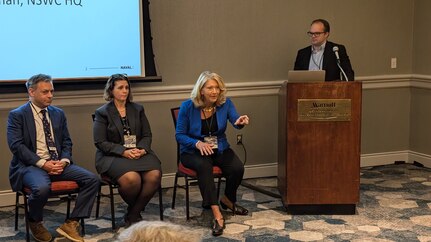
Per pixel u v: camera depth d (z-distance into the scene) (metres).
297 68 5.07
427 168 5.81
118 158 4.13
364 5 5.66
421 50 5.81
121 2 4.79
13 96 4.63
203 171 4.16
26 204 3.88
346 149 4.30
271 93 5.45
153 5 4.98
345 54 4.92
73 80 4.72
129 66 4.88
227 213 4.45
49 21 4.62
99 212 4.52
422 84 5.82
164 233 1.37
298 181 4.34
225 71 5.29
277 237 3.94
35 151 3.98
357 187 4.34
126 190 4.07
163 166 5.21
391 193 4.93
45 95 3.97
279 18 5.39
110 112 4.21
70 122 4.85
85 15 4.71
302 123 4.26
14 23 4.53
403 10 5.82
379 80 5.82
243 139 5.45
